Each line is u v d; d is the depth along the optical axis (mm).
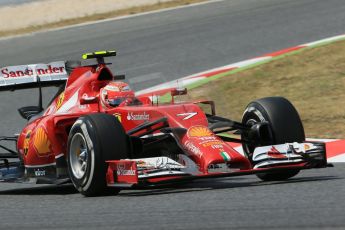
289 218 18812
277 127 26438
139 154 27688
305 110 43094
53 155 29109
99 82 29156
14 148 42531
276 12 72438
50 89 56125
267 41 61812
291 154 26016
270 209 20203
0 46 72125
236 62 56031
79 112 28672
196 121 26031
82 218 20766
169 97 28422
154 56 60812
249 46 60906
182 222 19109
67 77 32938
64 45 69062
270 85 48906
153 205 22109
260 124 26562
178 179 23375
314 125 39844
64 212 22125
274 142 26453
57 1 92250
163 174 23906
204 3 82938
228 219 19156
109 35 71438
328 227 17484
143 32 70938
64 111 29547
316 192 22766
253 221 18703
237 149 35375
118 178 24250
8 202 25969
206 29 68875
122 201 23516
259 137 26562
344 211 19297
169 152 27141
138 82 30578
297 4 74938
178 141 25547
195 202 22141
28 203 25141
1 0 97062
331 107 43156
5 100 53812
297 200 21438
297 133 26578
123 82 28766
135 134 27047
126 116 27219
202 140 24875
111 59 61219
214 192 24125
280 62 53406
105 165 24781
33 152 29906
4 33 79125
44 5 91125
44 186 33562
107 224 19562
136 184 23312
